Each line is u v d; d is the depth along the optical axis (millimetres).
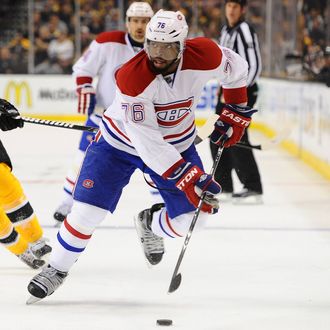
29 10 31641
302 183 17672
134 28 12094
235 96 8953
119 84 7863
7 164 9742
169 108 8109
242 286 9266
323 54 20547
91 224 8539
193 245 11398
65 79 31281
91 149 8617
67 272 8648
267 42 29156
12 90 31531
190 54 8016
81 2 31719
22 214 9750
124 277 9664
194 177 8039
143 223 9484
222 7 31188
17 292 9000
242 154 14766
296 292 9016
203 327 7754
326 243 11609
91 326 7789
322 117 18812
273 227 12789
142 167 8570
